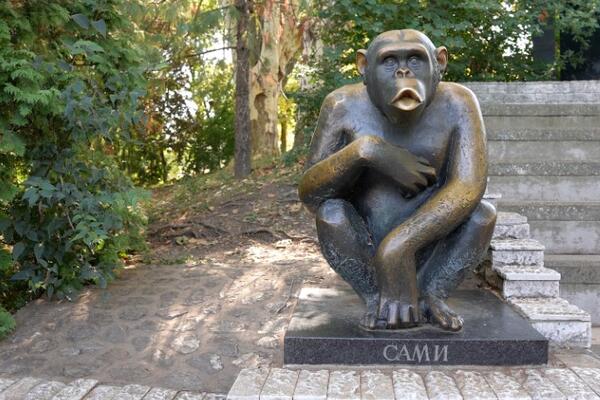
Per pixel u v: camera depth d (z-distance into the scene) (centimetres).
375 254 310
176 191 1006
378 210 323
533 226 530
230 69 1338
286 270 559
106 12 528
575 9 842
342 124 326
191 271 567
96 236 457
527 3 786
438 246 325
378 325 309
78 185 497
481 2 706
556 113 675
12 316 472
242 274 550
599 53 898
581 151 630
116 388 354
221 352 411
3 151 486
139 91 483
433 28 686
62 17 491
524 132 636
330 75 704
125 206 574
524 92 727
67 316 469
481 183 305
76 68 530
